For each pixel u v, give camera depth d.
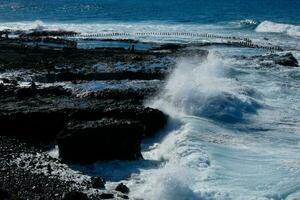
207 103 26.19
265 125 25.05
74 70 33.72
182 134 22.78
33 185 17.47
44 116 23.39
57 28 70.31
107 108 24.12
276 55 44.09
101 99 27.16
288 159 20.08
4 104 25.47
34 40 52.56
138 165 20.12
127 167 19.92
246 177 18.12
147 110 23.81
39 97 27.33
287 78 36.22
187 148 20.77
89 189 17.47
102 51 42.91
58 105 25.25
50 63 36.34
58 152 21.33
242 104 27.17
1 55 39.53
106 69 34.09
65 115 23.55
